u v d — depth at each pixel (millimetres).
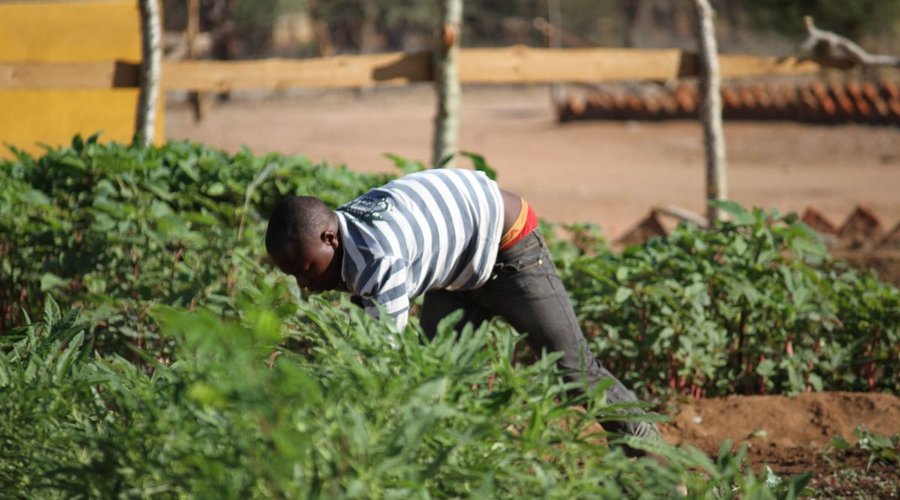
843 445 9641
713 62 18141
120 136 22156
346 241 7289
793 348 11945
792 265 11891
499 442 6047
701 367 11383
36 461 6082
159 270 11078
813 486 9109
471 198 7754
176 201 12250
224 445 5547
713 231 12008
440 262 7645
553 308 8109
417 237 7422
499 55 17672
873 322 11906
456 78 17172
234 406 5219
